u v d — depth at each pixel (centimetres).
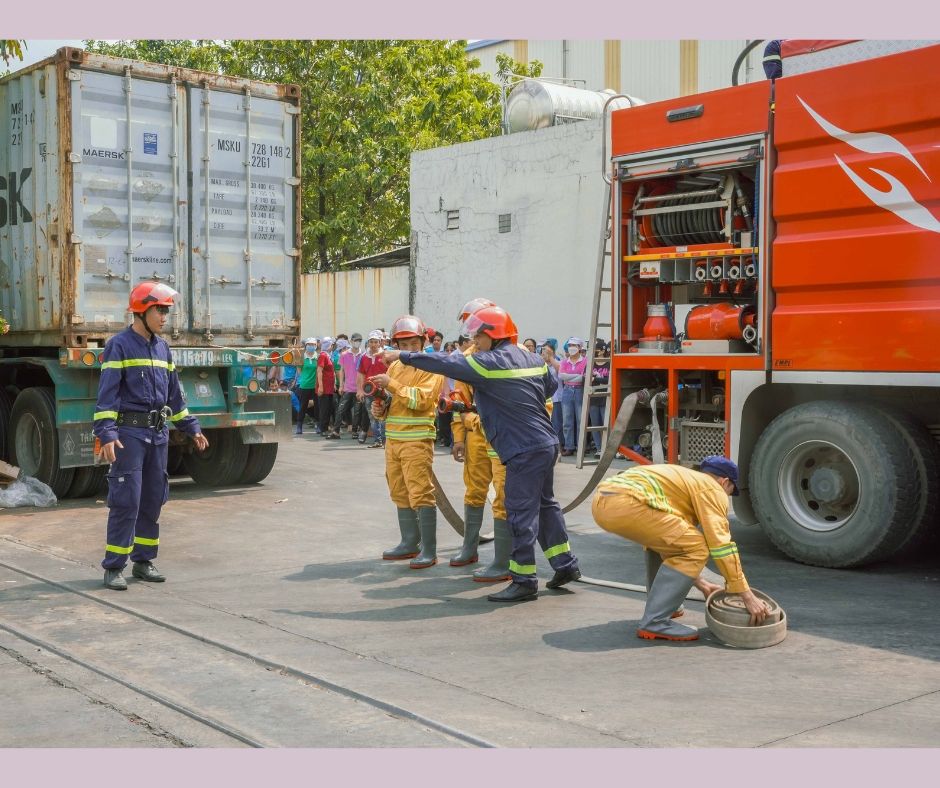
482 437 705
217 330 1069
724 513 527
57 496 1016
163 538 828
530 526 613
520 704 428
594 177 1617
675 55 2905
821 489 713
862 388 742
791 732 395
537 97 1745
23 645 525
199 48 2903
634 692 444
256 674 474
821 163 708
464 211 1842
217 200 1064
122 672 477
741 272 766
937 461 690
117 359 648
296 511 966
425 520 719
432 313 1925
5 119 1034
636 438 845
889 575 691
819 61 737
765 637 514
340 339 1795
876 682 458
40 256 1000
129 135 993
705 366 780
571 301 1664
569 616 582
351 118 2902
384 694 441
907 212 665
